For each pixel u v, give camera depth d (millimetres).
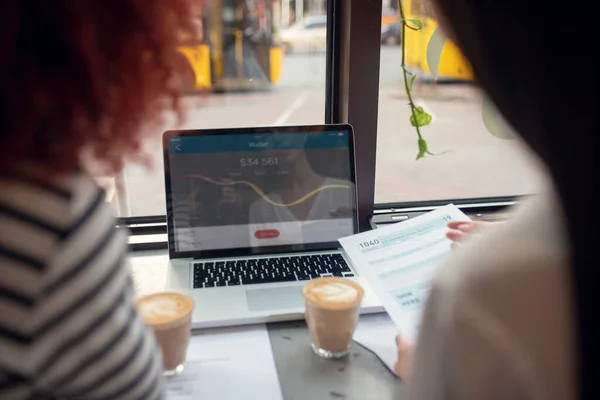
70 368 427
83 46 396
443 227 1049
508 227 363
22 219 403
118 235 468
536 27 296
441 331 352
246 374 764
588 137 298
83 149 444
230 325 876
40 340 411
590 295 313
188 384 740
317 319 792
